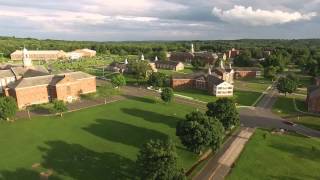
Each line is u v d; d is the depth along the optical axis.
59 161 67.94
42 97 116.44
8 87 112.44
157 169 54.31
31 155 70.50
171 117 101.56
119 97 127.19
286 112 113.38
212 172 65.94
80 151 73.25
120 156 71.38
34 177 61.09
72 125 90.62
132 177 62.25
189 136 70.25
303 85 172.12
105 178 61.50
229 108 85.50
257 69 199.88
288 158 72.56
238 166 68.06
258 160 71.19
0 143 76.56
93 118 97.62
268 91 152.12
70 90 121.31
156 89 147.62
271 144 80.94
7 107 91.00
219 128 73.31
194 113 76.69
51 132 84.69
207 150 77.06
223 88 137.38
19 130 85.62
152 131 87.88
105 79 172.75
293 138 85.69
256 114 110.19
